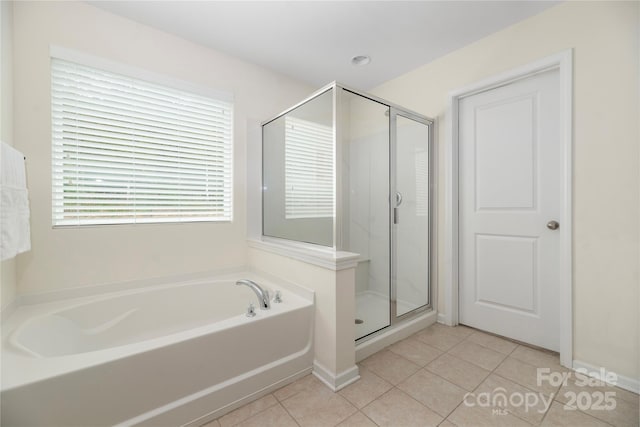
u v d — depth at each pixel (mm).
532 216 1990
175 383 1244
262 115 2586
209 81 2283
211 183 2344
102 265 1860
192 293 2090
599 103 1606
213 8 1821
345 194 1855
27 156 1620
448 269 2391
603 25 1594
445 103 2385
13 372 1008
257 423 1310
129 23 1936
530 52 1896
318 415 1357
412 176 2348
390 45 2238
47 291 1688
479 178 2262
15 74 1579
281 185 2293
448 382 1607
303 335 1679
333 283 1577
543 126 1931
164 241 2096
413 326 2244
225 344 1379
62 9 1713
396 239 2230
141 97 2010
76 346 1597
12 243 1218
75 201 1796
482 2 1760
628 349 1525
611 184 1570
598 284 1621
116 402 1114
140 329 1887
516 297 2086
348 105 1868
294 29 2043
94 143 1852
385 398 1477
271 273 2166
